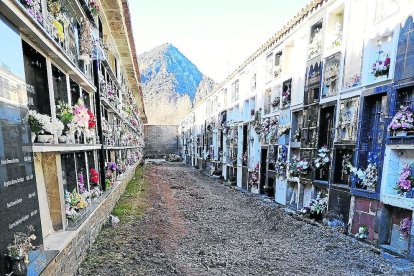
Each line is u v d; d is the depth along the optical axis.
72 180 6.97
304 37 13.65
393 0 8.71
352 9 10.41
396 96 8.45
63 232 5.68
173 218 12.12
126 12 13.62
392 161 8.60
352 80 10.30
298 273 7.21
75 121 6.46
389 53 8.91
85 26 8.04
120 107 15.99
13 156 3.69
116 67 16.58
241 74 22.34
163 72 138.38
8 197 3.49
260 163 18.25
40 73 5.59
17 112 3.88
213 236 10.04
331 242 9.41
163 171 34.03
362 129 9.72
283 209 13.95
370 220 9.24
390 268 7.44
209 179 27.50
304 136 13.25
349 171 10.41
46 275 4.32
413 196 7.85
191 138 45.09
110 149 12.72
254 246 9.19
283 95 15.49
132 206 12.74
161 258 7.51
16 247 3.43
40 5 5.23
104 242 8.00
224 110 27.05
